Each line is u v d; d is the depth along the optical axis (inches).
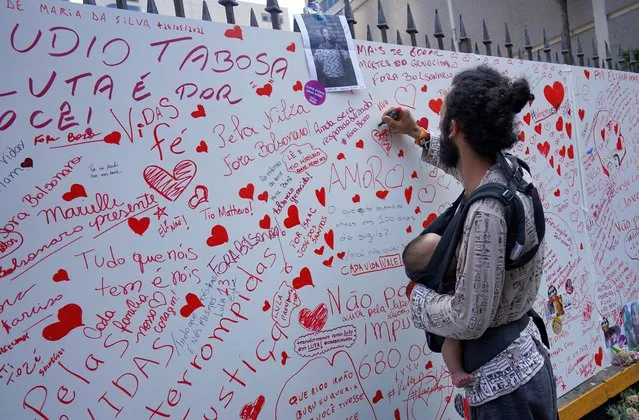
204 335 60.6
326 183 71.9
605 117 117.9
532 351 56.7
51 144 51.9
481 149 54.8
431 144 77.4
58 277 52.0
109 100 55.2
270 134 66.7
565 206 106.0
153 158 57.8
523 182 55.0
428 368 82.0
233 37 64.0
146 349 56.8
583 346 107.6
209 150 61.7
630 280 122.1
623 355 112.0
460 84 55.6
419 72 84.6
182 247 59.5
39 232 51.1
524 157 98.5
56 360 51.7
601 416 107.7
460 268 53.0
